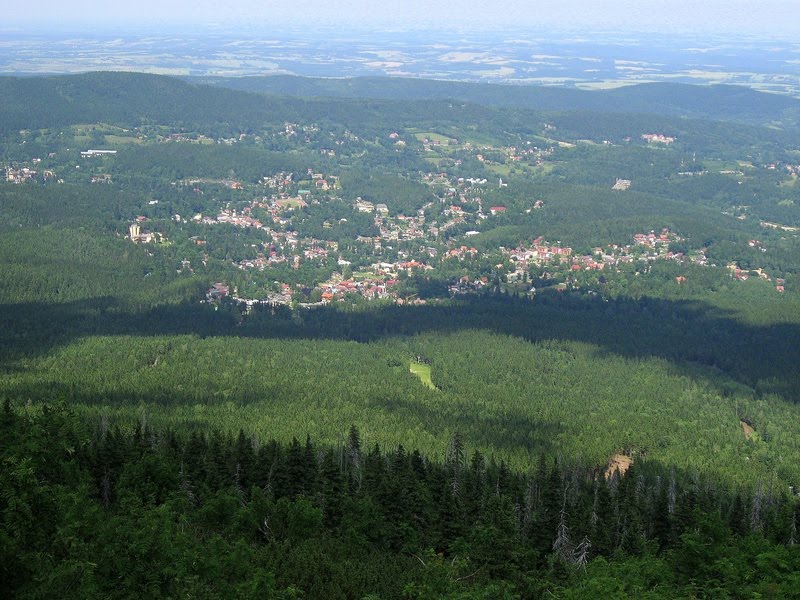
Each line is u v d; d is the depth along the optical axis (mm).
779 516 130750
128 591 86562
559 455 171000
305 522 118812
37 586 84625
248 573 95562
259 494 121062
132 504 103750
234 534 115250
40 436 109500
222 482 131750
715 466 178250
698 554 109375
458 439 160375
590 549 123688
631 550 122438
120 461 129000
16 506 89188
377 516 124250
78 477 111812
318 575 101312
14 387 193375
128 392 198125
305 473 134750
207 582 91938
